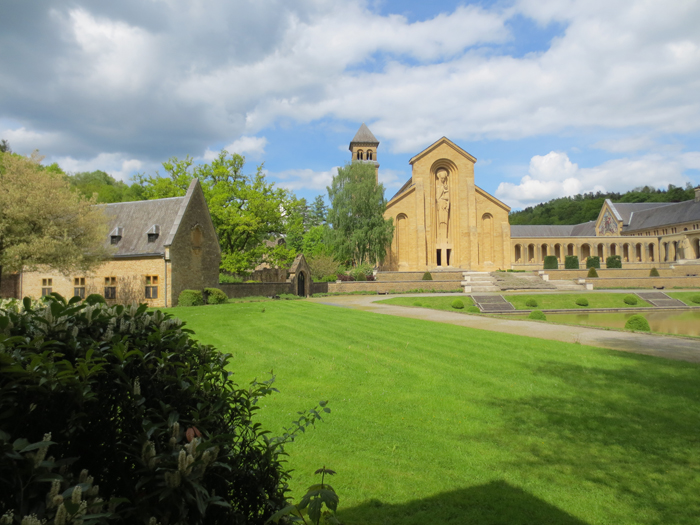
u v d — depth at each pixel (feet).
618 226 291.99
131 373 8.59
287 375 32.99
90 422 7.85
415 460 19.12
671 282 176.65
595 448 20.31
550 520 14.53
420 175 197.06
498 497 15.97
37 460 5.82
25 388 6.70
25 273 97.60
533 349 42.73
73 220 75.77
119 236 96.58
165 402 8.93
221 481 8.44
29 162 73.41
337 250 173.99
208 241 101.24
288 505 8.54
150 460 7.00
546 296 134.62
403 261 194.90
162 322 10.09
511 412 25.23
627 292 146.51
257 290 114.32
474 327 61.00
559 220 448.65
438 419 24.16
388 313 80.33
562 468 18.35
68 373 6.79
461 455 19.62
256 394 10.28
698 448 20.13
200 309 74.23
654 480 17.26
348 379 31.99
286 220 141.90
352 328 54.49
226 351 40.83
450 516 14.74
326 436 21.61
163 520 6.93
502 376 32.89
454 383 31.07
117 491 7.71
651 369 34.88
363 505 15.34
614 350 42.96
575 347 44.06
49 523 5.56
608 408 25.67
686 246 230.68
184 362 9.51
